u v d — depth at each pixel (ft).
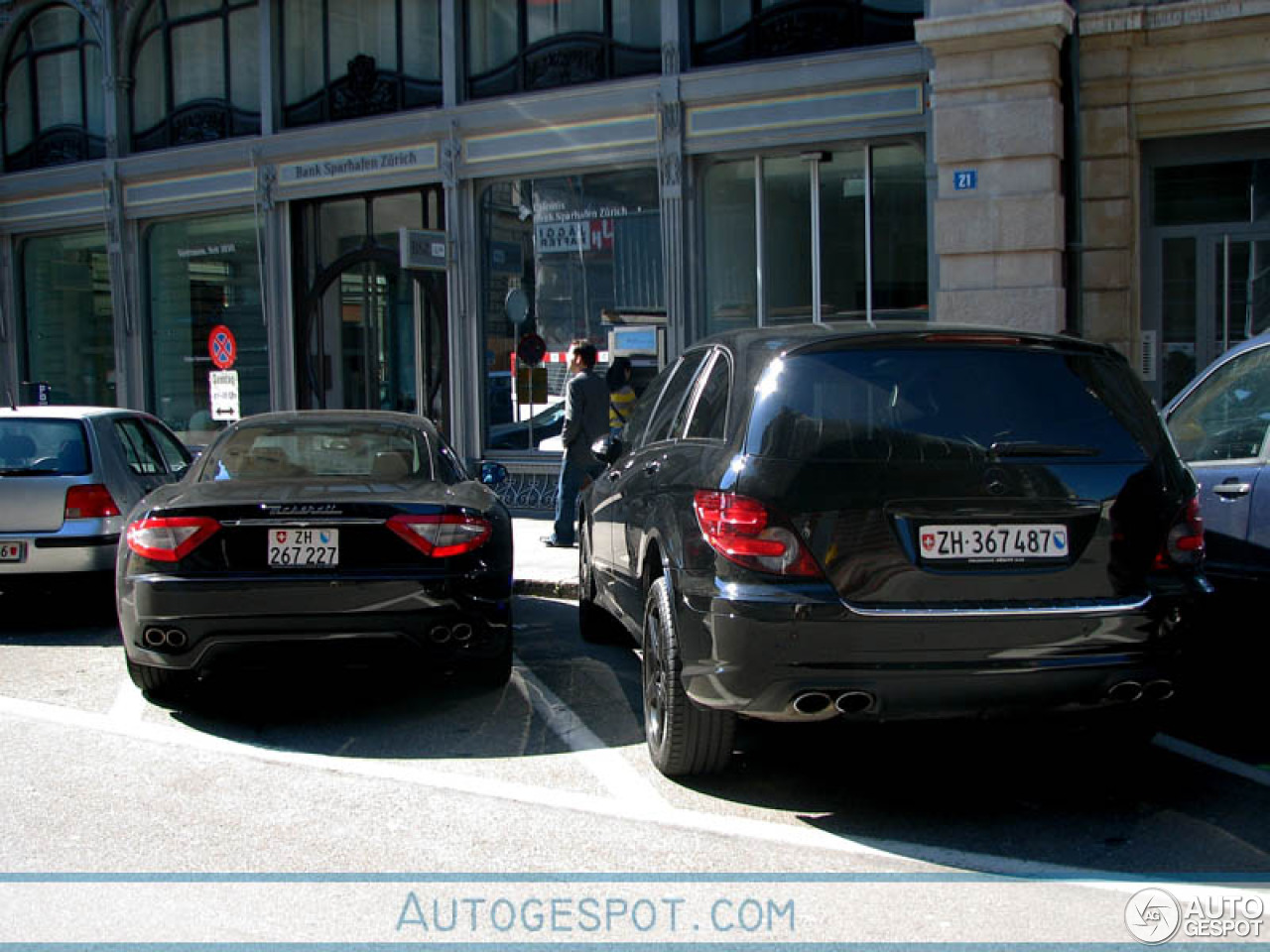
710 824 15.20
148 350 60.08
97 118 61.16
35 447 27.91
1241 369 19.99
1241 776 17.07
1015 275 36.81
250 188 55.01
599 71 46.68
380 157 51.21
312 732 19.39
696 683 15.16
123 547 19.85
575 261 47.52
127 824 15.28
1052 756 18.06
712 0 44.19
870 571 14.37
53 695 21.77
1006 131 36.42
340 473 22.53
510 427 49.55
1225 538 18.99
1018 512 14.55
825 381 15.11
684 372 19.70
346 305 54.39
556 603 31.94
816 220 42.78
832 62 41.29
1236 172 37.52
